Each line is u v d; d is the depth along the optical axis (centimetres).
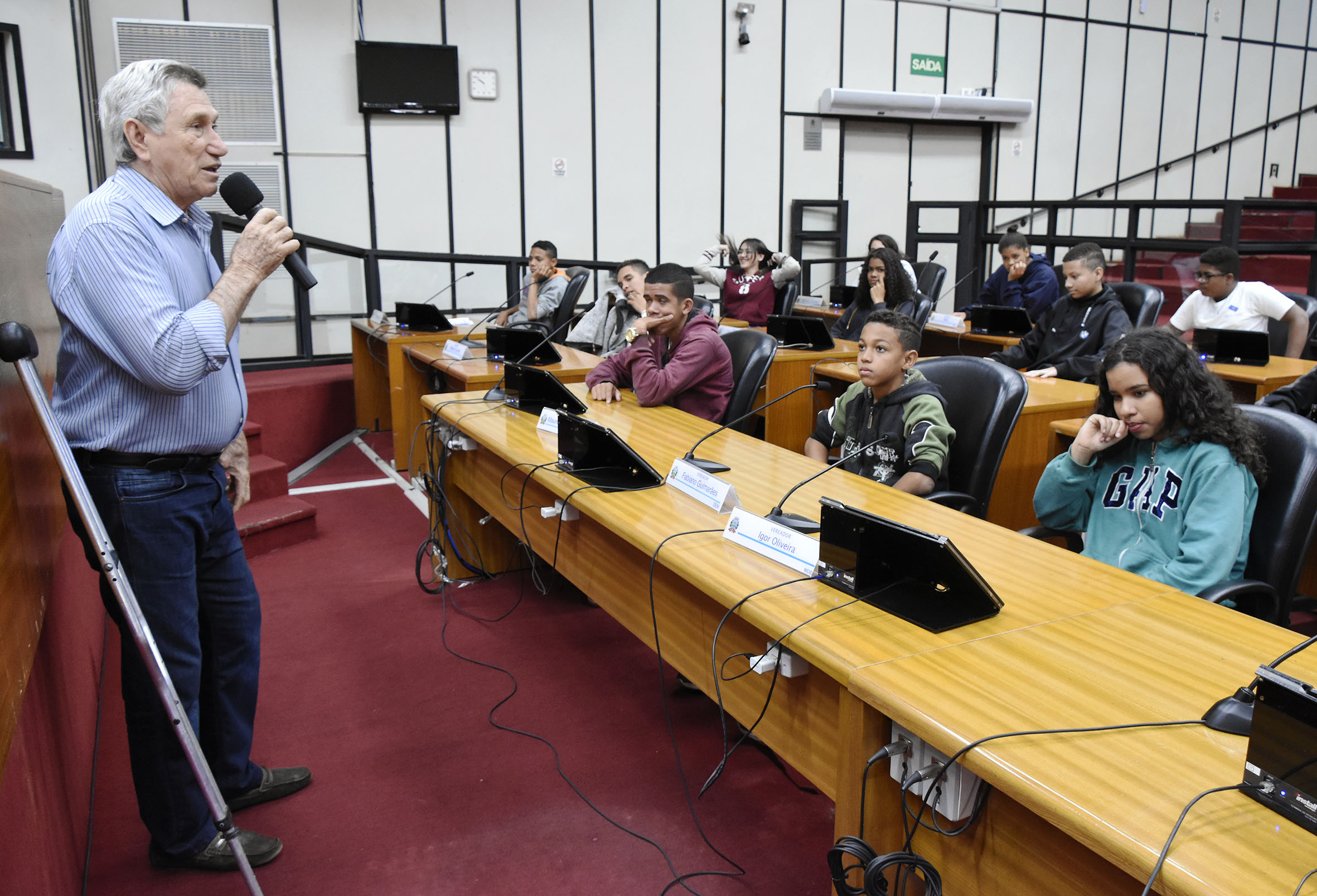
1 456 125
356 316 617
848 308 544
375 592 306
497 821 183
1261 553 163
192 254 159
